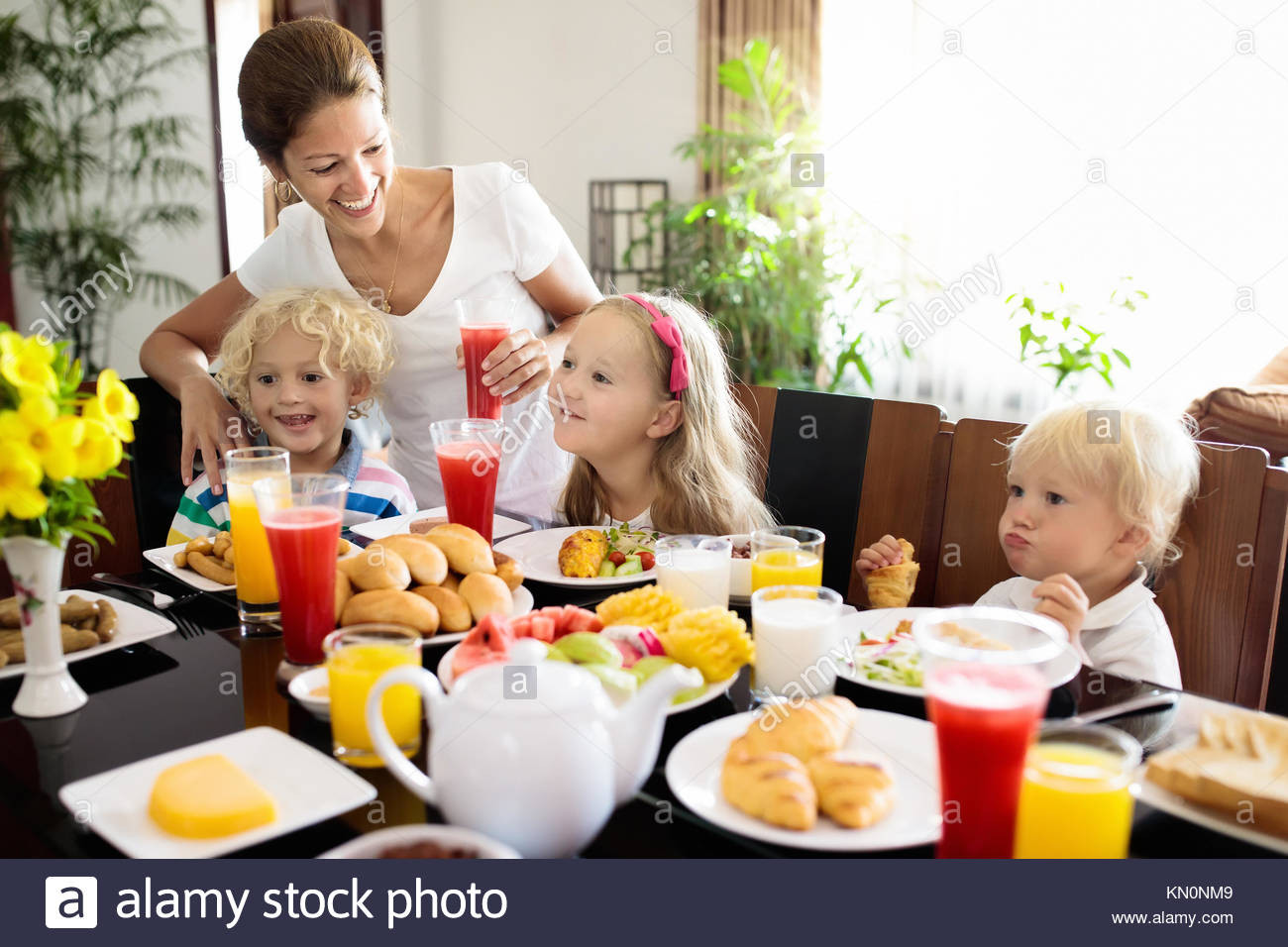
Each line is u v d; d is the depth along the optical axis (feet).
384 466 6.11
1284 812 2.35
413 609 3.31
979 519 5.02
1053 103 12.13
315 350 5.56
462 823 2.32
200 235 16.61
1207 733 2.74
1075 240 12.18
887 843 2.26
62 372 2.98
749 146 13.74
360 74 4.80
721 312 13.79
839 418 5.57
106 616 3.51
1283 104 10.85
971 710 2.11
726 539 3.72
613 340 5.08
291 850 2.35
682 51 15.11
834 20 13.33
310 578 3.21
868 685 3.18
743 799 2.42
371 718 2.45
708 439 5.25
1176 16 11.29
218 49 15.92
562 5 16.22
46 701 3.00
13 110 15.70
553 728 2.27
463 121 17.99
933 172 13.00
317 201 5.03
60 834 2.42
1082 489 4.18
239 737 2.74
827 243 13.30
